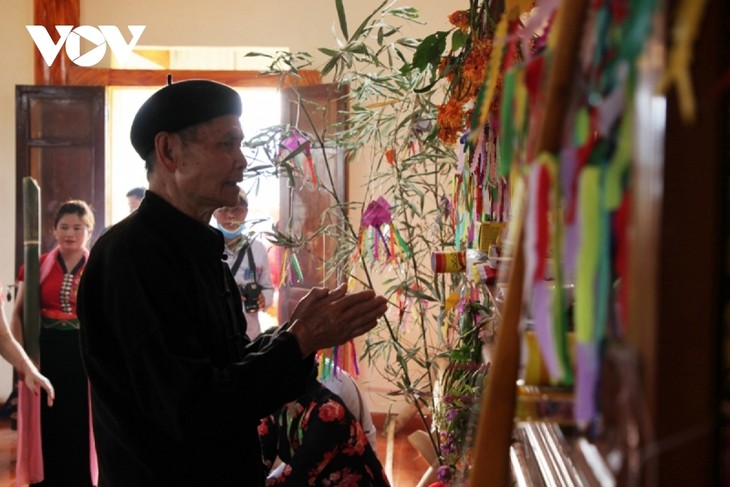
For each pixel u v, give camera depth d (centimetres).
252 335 425
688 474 49
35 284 385
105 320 154
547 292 55
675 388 49
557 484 92
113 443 157
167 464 154
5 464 475
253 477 165
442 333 254
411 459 455
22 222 592
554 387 71
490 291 146
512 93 62
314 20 591
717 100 48
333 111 520
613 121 50
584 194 51
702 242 49
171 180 158
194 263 157
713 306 49
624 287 51
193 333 150
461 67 176
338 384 243
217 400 141
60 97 591
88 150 593
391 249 237
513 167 63
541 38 81
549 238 57
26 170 591
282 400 147
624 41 49
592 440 65
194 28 600
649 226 49
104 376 155
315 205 539
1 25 604
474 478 66
